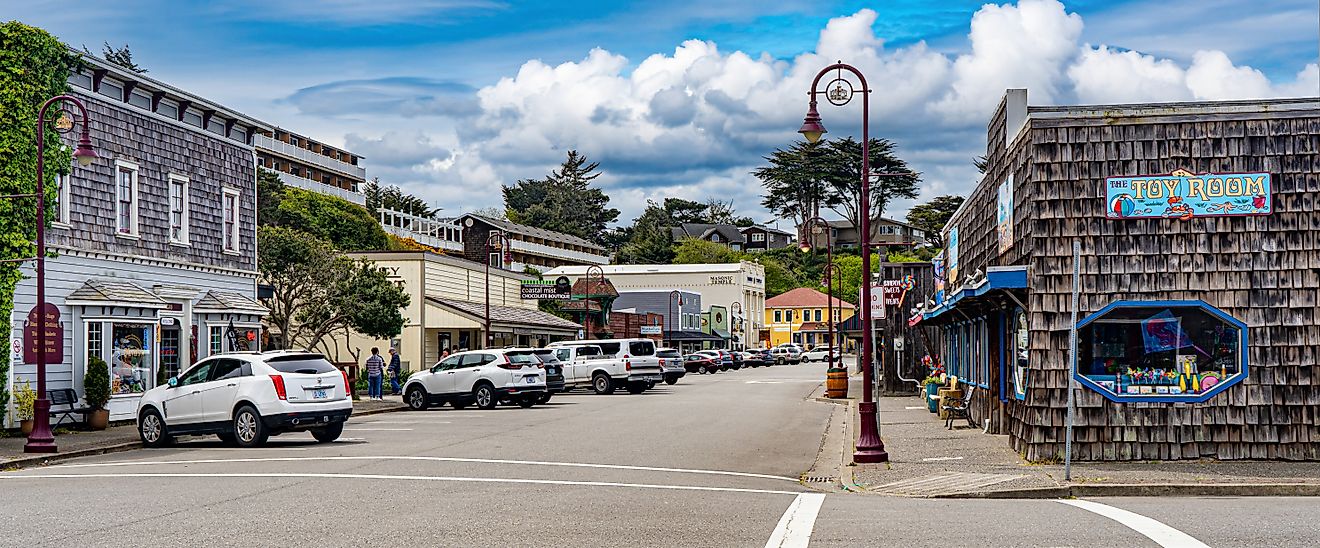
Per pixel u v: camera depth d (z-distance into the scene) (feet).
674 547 33.17
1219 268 54.13
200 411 72.38
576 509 41.27
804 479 56.59
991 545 32.30
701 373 231.30
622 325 254.06
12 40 77.61
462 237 373.81
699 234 516.32
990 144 73.05
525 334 194.18
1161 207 54.34
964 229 88.33
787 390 152.46
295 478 51.60
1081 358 55.47
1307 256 53.62
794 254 456.86
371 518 38.73
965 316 82.79
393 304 144.05
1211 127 54.29
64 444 72.38
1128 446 54.95
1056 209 55.06
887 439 72.49
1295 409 53.72
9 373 77.66
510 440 73.77
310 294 144.05
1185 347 54.70
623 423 89.81
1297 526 34.37
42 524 37.68
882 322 134.82
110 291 84.38
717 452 67.41
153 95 92.63
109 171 86.48
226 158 102.83
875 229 313.53
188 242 96.12
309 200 253.03
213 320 98.84
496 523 37.68
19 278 77.92
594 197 509.76
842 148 294.05
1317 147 53.62
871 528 36.24
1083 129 55.01
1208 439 54.44
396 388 137.28
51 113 80.02
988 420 73.82
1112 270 54.65
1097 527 35.24
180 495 45.16
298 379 72.28
